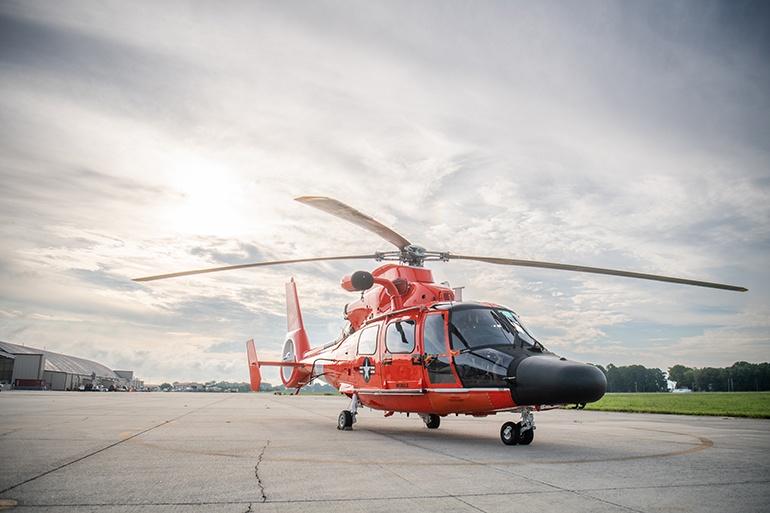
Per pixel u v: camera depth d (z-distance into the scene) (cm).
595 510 406
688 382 17662
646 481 525
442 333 934
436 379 922
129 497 436
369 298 1198
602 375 778
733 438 988
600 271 1084
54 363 10225
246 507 407
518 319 948
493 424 1372
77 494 446
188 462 618
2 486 473
